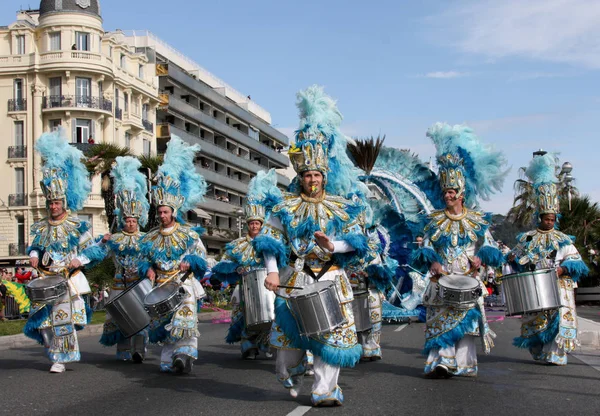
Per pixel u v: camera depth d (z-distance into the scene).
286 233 6.38
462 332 7.75
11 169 44.53
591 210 29.84
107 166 28.08
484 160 8.37
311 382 7.83
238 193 71.12
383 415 5.96
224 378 8.30
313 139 6.39
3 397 7.09
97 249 9.36
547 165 9.66
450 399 6.68
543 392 7.05
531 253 9.44
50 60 43.81
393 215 17.06
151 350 11.61
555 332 9.05
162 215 8.89
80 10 44.47
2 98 44.66
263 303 9.64
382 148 18.19
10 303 20.50
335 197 6.48
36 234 9.29
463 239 7.99
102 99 44.72
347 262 6.37
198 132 62.47
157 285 8.84
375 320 9.71
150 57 54.12
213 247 61.91
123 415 6.16
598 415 5.96
